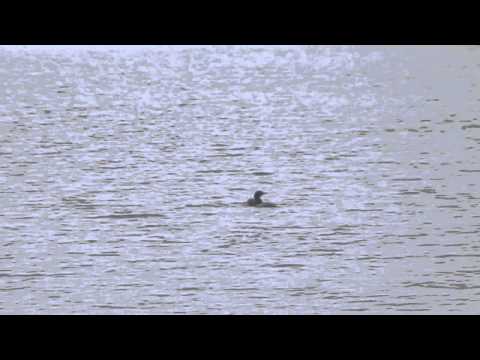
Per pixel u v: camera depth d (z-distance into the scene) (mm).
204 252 76750
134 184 105188
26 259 75000
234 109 193125
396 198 96062
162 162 120750
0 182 105812
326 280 69438
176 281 69312
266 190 101188
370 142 136250
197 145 136500
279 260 74250
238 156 125312
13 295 66438
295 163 118812
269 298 65500
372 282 68688
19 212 91125
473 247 77250
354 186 102625
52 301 65188
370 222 85938
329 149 130250
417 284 68250
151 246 78688
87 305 64250
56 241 80438
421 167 113750
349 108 189750
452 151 125500
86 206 93688
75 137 145500
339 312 62656
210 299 65438
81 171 113625
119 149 132500
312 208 92000
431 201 94500
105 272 71625
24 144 136250
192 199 96750
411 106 189000
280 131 152625
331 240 80000
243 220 87312
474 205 92438
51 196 98375
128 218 88500
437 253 75812
